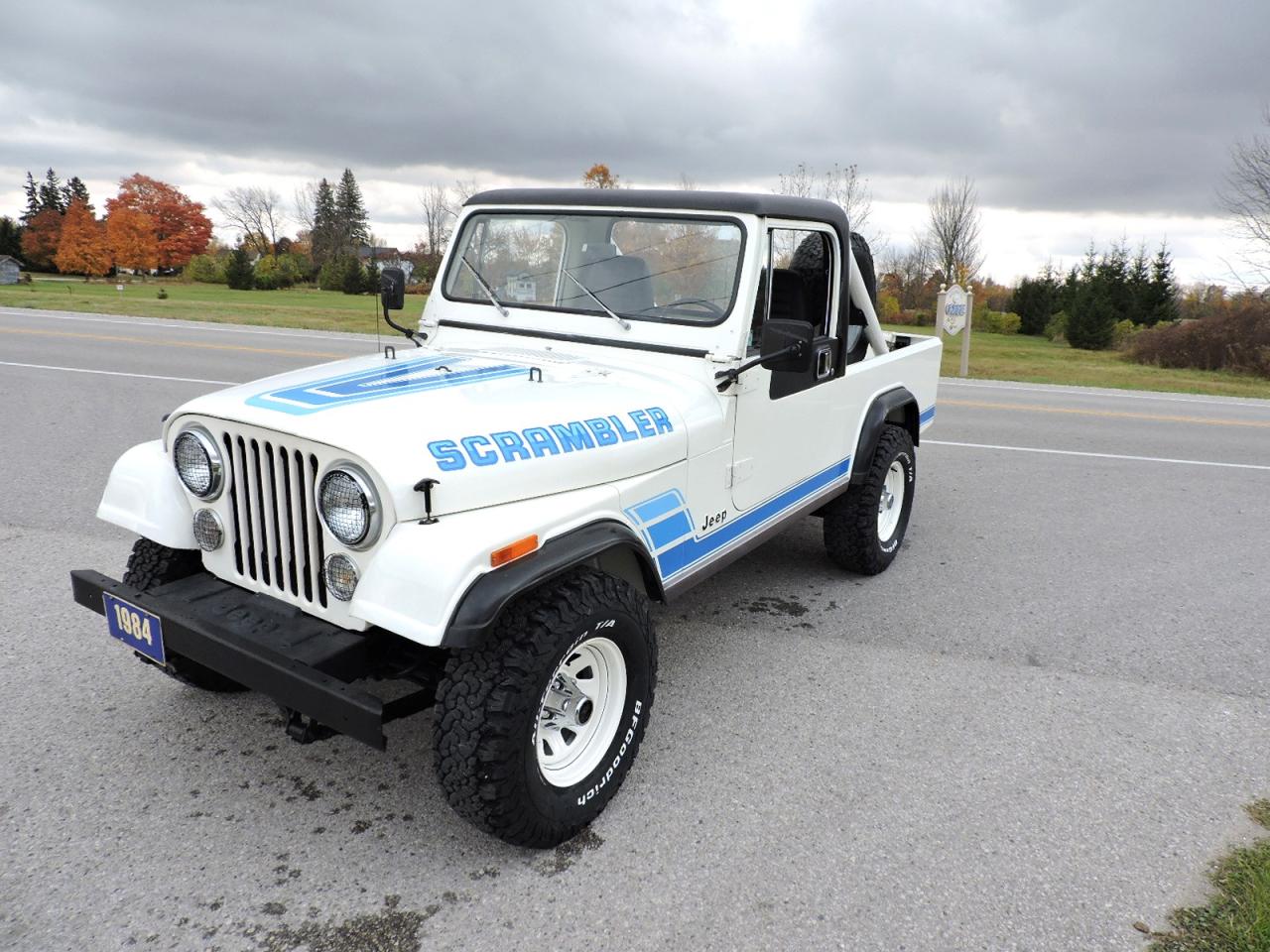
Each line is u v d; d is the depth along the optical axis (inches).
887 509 207.0
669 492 124.6
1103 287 1515.7
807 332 123.9
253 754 124.6
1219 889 103.6
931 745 133.3
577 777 108.0
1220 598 196.7
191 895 97.7
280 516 103.7
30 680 140.8
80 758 121.7
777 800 118.4
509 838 101.1
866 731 136.7
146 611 109.3
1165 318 1716.3
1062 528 246.7
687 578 131.9
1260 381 799.7
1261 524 255.4
